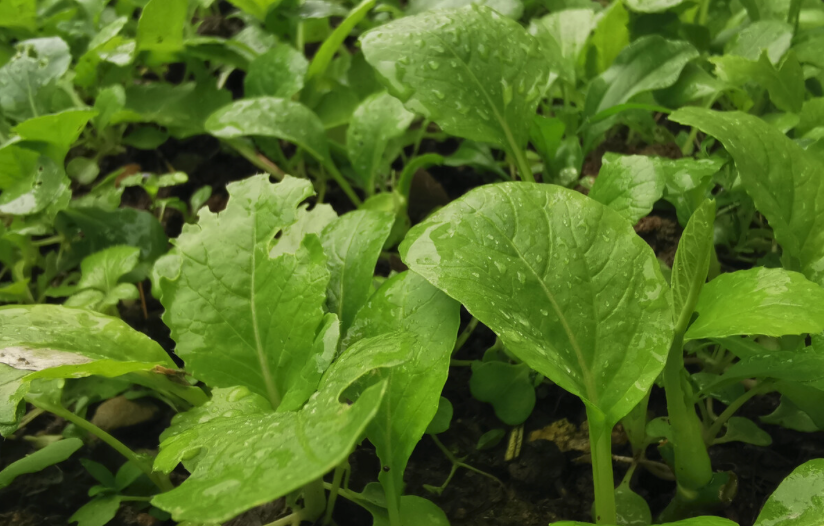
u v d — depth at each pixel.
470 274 0.29
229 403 0.31
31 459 0.34
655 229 0.45
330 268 0.34
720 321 0.29
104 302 0.40
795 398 0.33
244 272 0.33
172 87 0.53
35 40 0.48
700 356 0.40
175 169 0.55
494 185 0.31
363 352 0.27
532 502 0.36
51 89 0.47
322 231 0.35
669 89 0.47
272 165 0.53
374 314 0.32
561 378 0.27
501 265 0.29
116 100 0.48
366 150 0.47
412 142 0.54
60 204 0.43
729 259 0.47
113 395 0.40
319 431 0.24
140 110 0.52
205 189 0.51
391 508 0.30
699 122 0.34
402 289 0.32
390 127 0.46
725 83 0.46
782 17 0.55
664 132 0.52
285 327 0.32
